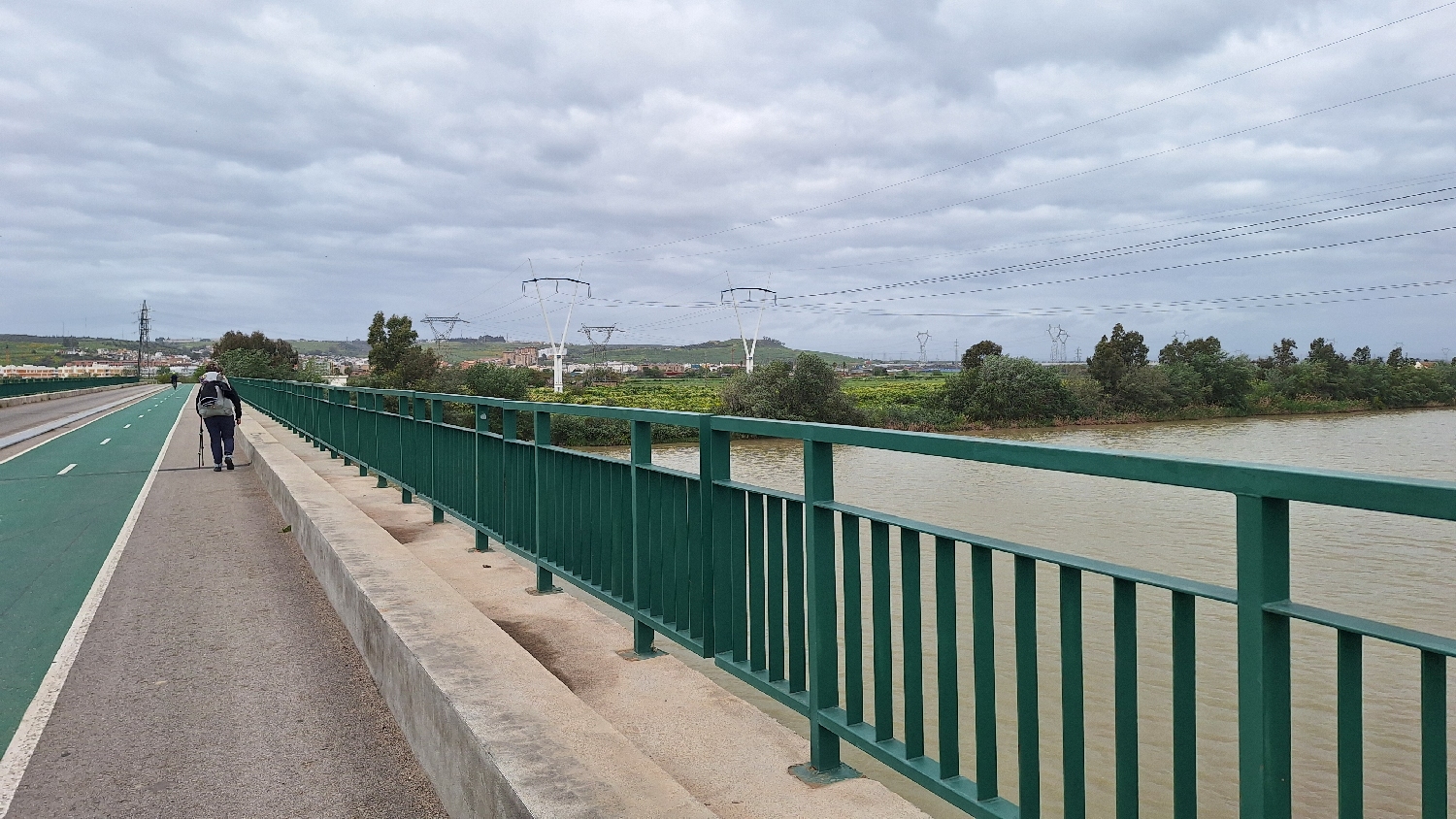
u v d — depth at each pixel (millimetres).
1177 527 21766
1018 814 2529
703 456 4016
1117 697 2238
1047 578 15758
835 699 3377
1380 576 17109
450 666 3748
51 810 3570
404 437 9820
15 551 8812
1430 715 1661
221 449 15523
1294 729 9547
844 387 99062
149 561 8125
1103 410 65062
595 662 4742
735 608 3916
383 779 3744
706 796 3277
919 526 2826
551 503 5875
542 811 2586
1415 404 79500
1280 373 81875
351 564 5648
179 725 4379
